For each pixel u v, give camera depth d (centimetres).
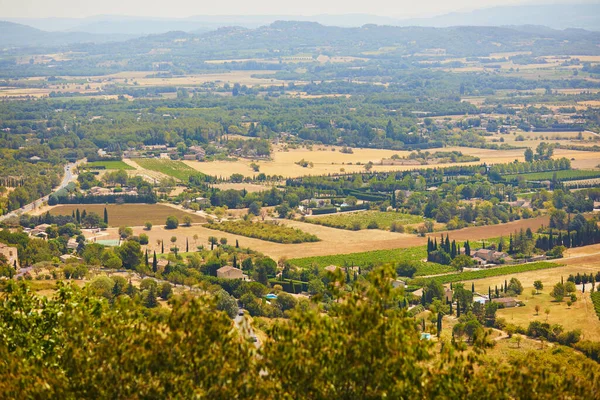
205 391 17500
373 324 17950
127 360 17838
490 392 18475
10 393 17625
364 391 17462
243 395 17650
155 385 17562
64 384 17712
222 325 18525
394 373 17412
